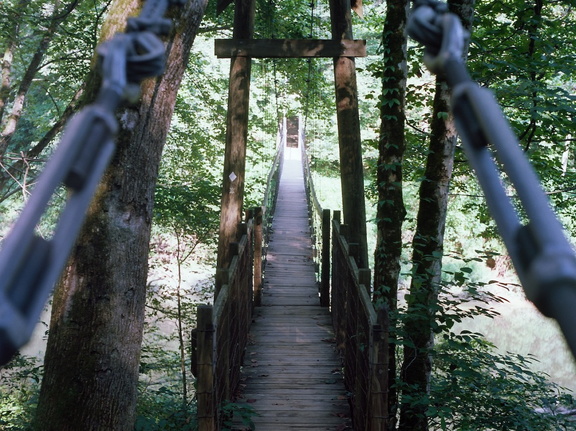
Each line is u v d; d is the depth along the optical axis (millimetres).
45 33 12664
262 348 7914
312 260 12656
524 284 356
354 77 10680
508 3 9461
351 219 10391
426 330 6168
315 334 8500
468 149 473
